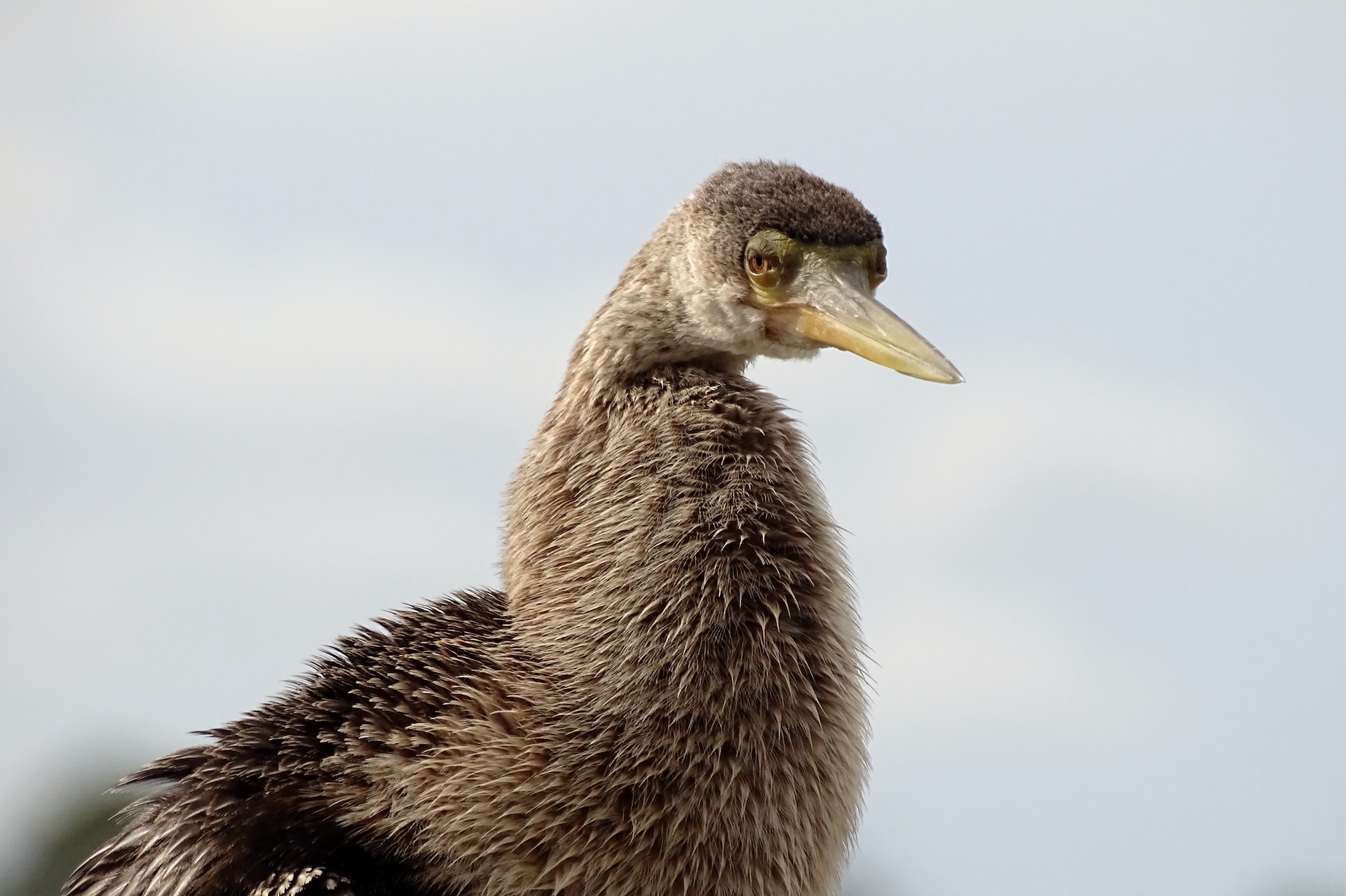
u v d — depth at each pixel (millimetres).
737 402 11797
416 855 10398
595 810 10320
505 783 10336
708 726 10531
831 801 10938
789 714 10734
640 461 11398
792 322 11859
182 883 10500
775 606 10938
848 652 11328
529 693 10648
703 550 11008
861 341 11570
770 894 10547
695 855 10359
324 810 10625
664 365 12016
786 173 12227
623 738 10453
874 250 12109
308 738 11016
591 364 11945
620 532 11133
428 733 10633
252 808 10750
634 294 12039
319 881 10172
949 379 11305
